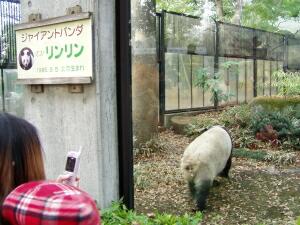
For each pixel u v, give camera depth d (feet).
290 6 54.44
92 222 3.69
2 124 4.26
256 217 16.46
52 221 3.57
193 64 39.75
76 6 11.27
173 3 52.44
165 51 36.01
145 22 26.99
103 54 11.07
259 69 49.08
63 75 11.66
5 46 22.65
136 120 26.43
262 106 34.12
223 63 42.42
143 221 9.85
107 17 11.10
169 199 18.60
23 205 3.74
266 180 21.67
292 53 54.19
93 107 11.20
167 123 36.22
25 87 13.11
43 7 12.43
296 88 35.37
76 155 6.48
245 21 56.44
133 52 26.61
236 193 19.54
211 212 17.13
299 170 23.65
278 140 29.30
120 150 11.60
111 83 11.30
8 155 4.21
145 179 20.70
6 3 22.47
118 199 11.66
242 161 25.81
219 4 51.88
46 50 12.10
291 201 18.33
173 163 24.23
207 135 18.89
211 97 41.50
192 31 39.27
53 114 12.31
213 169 17.58
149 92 26.81
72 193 3.79
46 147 12.55
